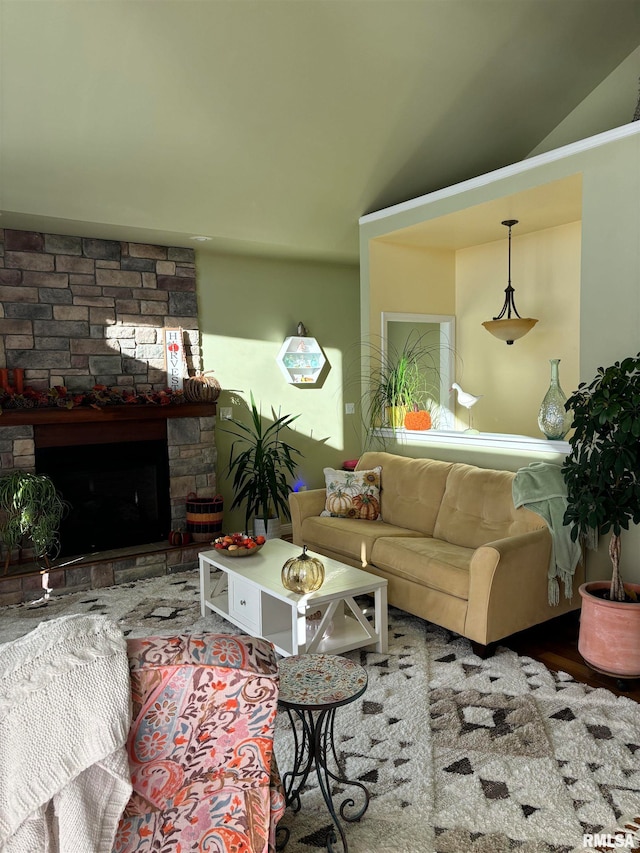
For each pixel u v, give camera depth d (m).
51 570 4.43
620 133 3.46
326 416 6.37
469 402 4.78
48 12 2.98
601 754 2.54
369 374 5.36
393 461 4.80
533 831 2.13
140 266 5.14
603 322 3.61
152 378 5.22
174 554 4.96
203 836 1.55
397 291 5.50
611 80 4.35
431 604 3.62
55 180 4.04
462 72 3.96
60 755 1.34
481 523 3.96
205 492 5.36
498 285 5.54
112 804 1.42
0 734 1.32
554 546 3.53
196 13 3.15
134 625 3.89
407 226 4.91
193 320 5.43
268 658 1.61
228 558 3.83
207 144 4.06
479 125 4.50
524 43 3.84
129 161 4.05
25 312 4.67
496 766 2.47
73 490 4.84
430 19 3.50
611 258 3.55
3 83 3.29
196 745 1.55
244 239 5.06
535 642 3.61
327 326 6.33
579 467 3.17
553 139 4.81
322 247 5.48
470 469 4.24
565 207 4.42
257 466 5.49
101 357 4.99
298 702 1.95
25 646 1.46
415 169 4.85
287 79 3.69
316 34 3.43
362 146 4.44
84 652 1.42
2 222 4.40
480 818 2.20
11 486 4.24
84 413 4.71
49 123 3.61
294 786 2.38
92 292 4.93
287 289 6.04
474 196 4.37
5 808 1.31
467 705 2.92
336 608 3.49
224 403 5.72
